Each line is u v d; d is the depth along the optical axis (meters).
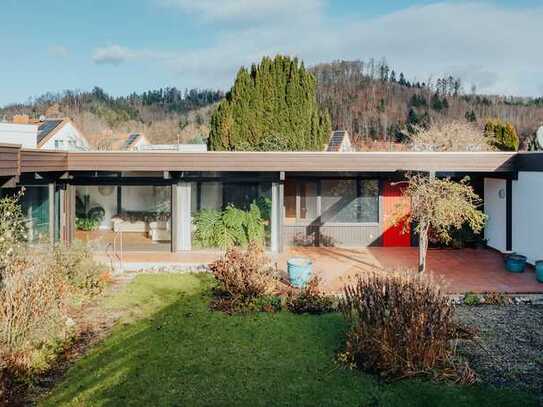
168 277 11.33
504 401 5.40
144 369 6.28
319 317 8.28
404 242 15.71
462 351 6.84
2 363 5.72
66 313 8.10
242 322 8.07
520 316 8.49
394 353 6.03
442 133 22.62
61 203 14.04
